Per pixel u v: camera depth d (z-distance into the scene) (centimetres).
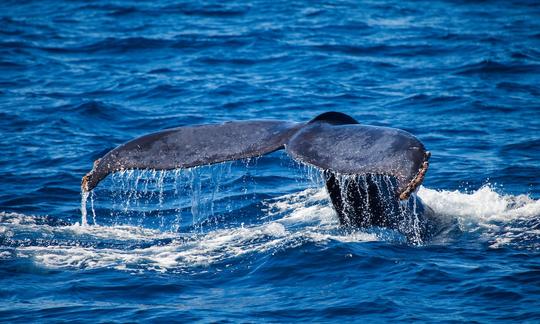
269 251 3894
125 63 8800
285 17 10656
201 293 3525
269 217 4653
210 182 5394
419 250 3891
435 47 9188
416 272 3631
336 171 3175
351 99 7469
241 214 4750
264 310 3334
